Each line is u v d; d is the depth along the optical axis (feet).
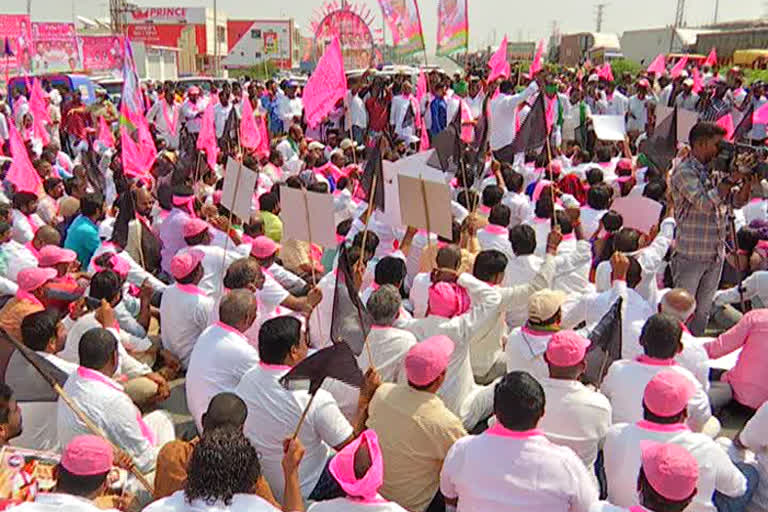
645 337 13.61
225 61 209.46
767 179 30.63
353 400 15.21
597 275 19.03
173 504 9.31
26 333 14.44
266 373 12.93
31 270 17.37
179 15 201.98
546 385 12.57
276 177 37.50
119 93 80.07
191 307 18.84
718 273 20.48
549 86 47.88
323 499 12.54
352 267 18.04
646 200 21.63
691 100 53.26
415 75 68.85
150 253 24.95
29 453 11.84
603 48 151.02
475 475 10.46
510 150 25.03
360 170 33.01
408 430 12.32
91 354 13.06
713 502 12.79
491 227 22.26
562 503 10.21
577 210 24.31
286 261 24.81
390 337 14.99
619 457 11.49
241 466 9.34
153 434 14.47
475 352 18.43
